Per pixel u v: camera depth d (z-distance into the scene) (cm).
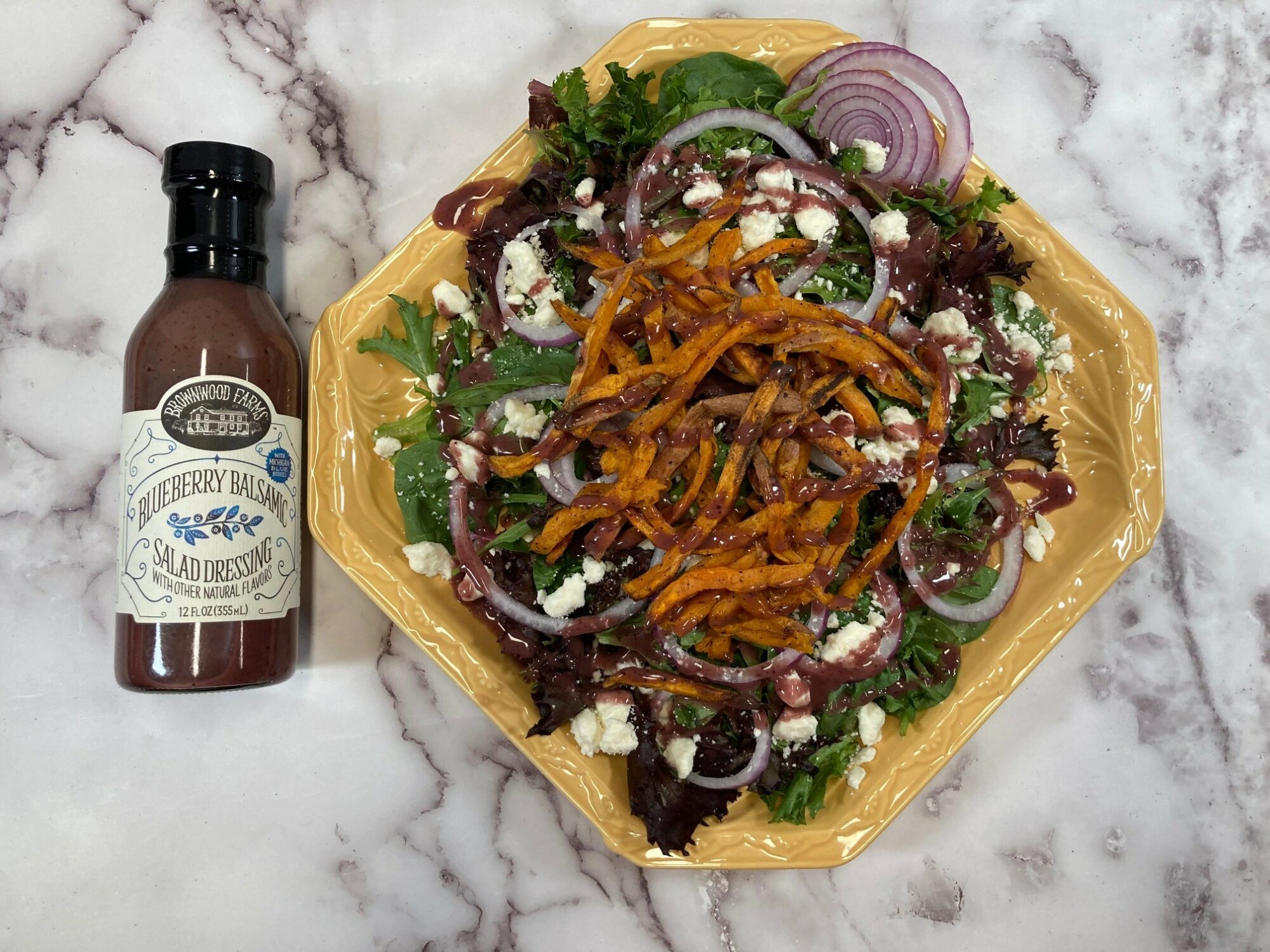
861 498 30
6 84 35
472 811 35
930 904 36
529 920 35
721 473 27
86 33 35
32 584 35
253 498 29
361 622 35
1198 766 36
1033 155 37
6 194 35
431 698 35
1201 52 37
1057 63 37
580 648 30
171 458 29
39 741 34
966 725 32
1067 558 33
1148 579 37
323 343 32
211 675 29
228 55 35
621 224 31
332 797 35
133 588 29
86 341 35
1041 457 33
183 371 29
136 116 35
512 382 30
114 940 34
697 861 31
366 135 36
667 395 27
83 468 35
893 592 30
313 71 36
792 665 30
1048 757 36
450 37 36
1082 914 36
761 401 27
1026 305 33
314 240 35
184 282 30
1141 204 37
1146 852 36
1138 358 33
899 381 28
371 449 33
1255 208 37
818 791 31
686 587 27
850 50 32
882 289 30
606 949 35
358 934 35
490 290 31
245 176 30
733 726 31
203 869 34
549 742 31
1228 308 37
